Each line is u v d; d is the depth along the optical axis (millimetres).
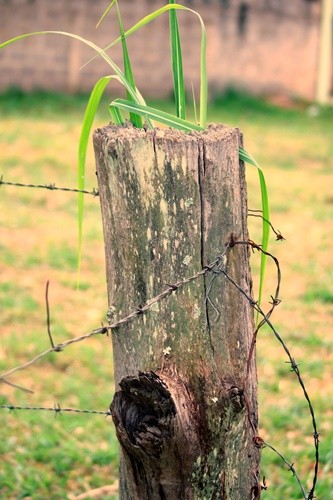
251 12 25047
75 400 7824
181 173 3539
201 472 3641
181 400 3525
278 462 6691
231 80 25297
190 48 24656
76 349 8828
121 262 3646
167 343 3633
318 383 8352
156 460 3508
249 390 3848
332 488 6191
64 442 7008
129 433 3504
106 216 3668
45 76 23516
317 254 12656
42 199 14773
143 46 24141
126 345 3686
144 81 24406
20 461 6688
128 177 3547
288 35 25594
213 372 3686
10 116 21203
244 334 3801
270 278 11352
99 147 3617
